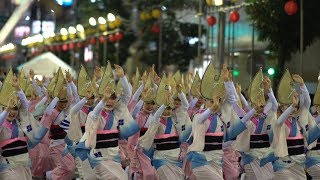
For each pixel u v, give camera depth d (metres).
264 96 12.96
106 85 12.27
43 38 36.03
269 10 22.81
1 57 38.88
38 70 27.56
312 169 12.93
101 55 36.62
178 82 12.63
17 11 20.72
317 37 21.91
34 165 13.93
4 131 11.12
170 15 32.25
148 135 12.19
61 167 13.28
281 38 22.56
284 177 12.54
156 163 12.25
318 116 13.19
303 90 12.62
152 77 12.99
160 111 12.10
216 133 12.05
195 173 11.96
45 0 25.69
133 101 13.26
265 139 12.99
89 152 11.59
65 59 39.84
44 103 13.92
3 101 11.32
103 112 11.66
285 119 12.30
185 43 31.56
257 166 13.00
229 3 24.39
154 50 34.31
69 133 12.50
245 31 24.05
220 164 12.13
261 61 23.09
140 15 34.19
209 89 12.33
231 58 24.22
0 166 11.16
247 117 12.76
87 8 35.22
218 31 24.58
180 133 12.34
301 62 19.98
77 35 38.00
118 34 34.00
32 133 11.59
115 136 11.76
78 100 13.34
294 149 12.55
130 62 35.16
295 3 19.97
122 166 12.97
